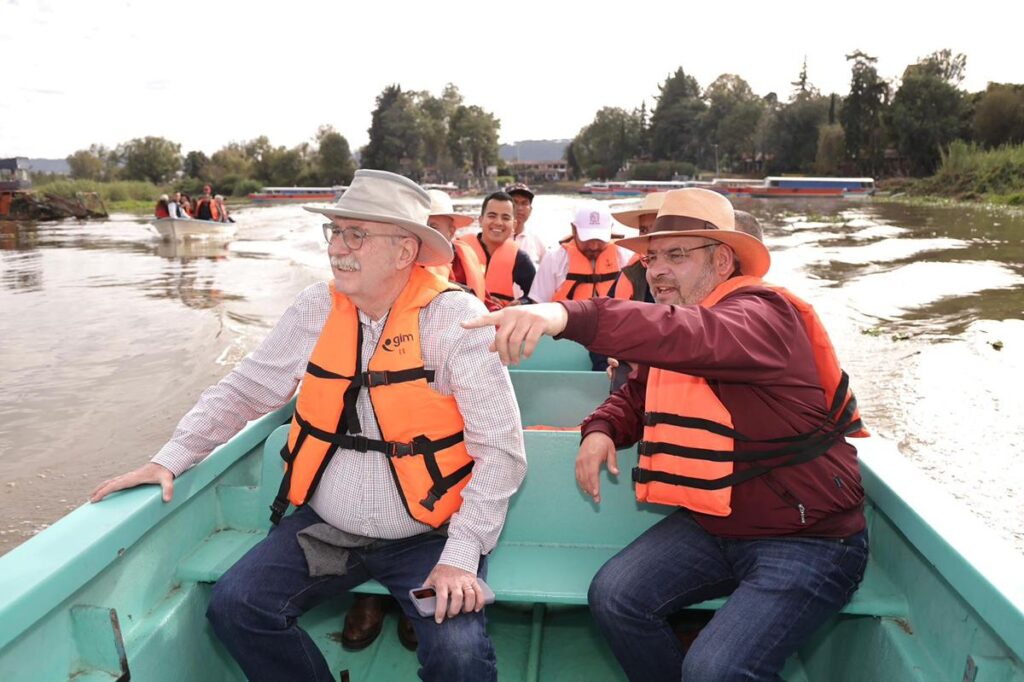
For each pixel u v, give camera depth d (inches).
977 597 54.1
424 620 68.1
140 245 906.7
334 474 74.1
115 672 60.8
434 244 75.8
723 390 70.0
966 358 305.4
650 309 60.2
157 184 4192.9
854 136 2691.9
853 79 2684.5
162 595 74.2
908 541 70.6
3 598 52.1
